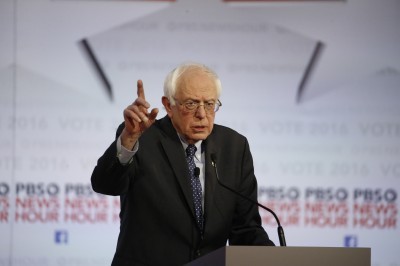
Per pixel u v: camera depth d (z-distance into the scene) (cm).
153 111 596
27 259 1027
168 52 1051
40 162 1033
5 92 1034
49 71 1041
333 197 1049
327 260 525
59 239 1032
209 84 642
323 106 1055
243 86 1054
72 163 1037
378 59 1061
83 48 1048
